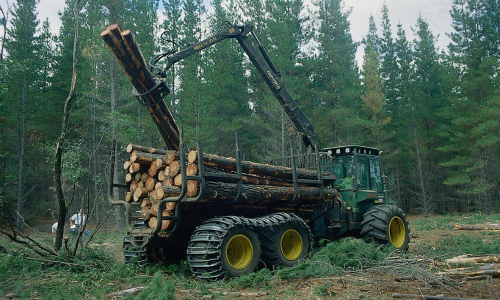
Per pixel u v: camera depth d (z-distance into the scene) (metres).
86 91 22.25
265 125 26.30
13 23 26.27
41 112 26.77
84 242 12.87
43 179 27.28
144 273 6.82
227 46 28.78
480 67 27.80
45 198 27.95
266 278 5.84
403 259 7.02
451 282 5.45
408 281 5.73
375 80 32.34
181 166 6.02
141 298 4.82
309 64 31.91
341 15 35.62
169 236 6.80
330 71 32.69
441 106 33.59
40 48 26.84
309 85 33.84
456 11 32.59
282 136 24.17
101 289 5.38
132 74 6.59
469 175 30.20
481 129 25.69
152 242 6.96
